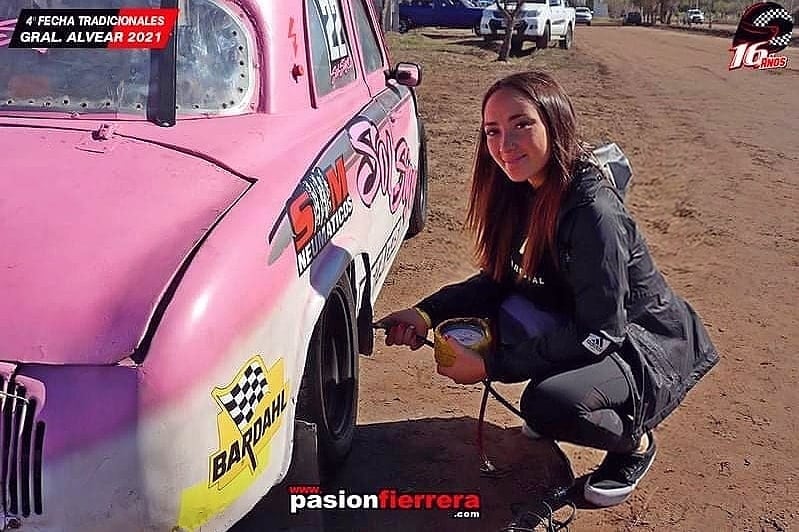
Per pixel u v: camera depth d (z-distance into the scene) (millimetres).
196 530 2113
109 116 2855
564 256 3008
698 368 3332
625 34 39750
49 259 2146
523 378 3123
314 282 2670
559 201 2961
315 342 2877
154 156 2598
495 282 3527
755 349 4793
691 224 7141
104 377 1979
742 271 6039
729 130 11727
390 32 26656
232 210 2379
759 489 3514
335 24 3895
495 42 24984
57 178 2422
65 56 2979
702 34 42531
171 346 2012
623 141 10594
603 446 3133
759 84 17500
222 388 2107
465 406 4098
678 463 3674
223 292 2148
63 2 3074
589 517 3293
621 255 2932
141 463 1976
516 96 2920
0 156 2537
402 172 4570
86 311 2047
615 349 3094
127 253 2182
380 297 5379
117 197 2365
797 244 6676
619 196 3049
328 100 3518
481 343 3199
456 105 13070
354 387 3438
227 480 2158
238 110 2967
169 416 1992
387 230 4047
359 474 3504
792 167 9469
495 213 3344
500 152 2979
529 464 3615
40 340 2008
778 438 3898
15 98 2916
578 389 2996
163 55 2939
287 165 2748
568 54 23297
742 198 8023
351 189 3225
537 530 3184
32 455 1978
